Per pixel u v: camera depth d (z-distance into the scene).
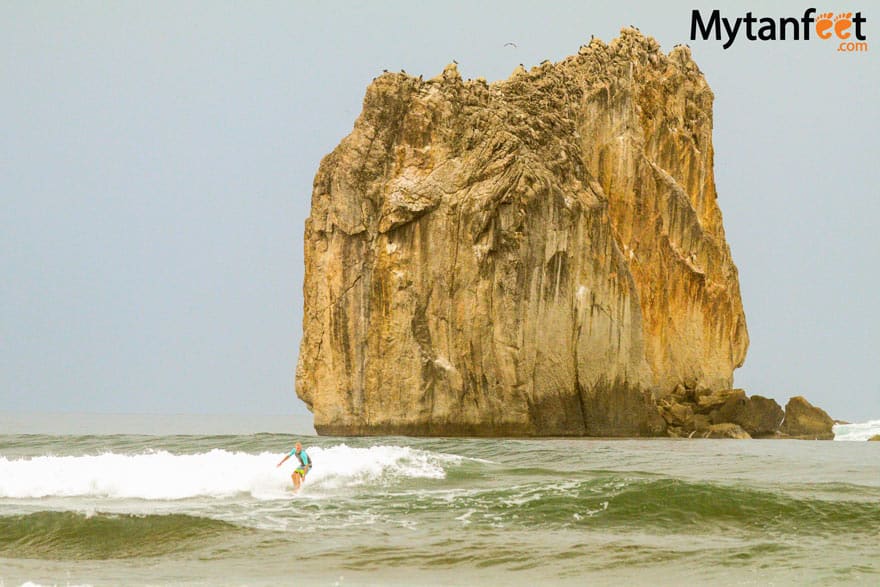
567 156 87.12
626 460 57.12
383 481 44.53
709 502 38.53
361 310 82.56
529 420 82.31
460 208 82.62
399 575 31.03
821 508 38.06
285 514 37.91
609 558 32.69
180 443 64.19
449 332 82.25
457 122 85.06
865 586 29.70
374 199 83.06
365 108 84.50
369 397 81.94
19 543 34.47
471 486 43.72
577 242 85.31
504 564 32.12
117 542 34.50
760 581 30.31
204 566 31.98
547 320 83.62
